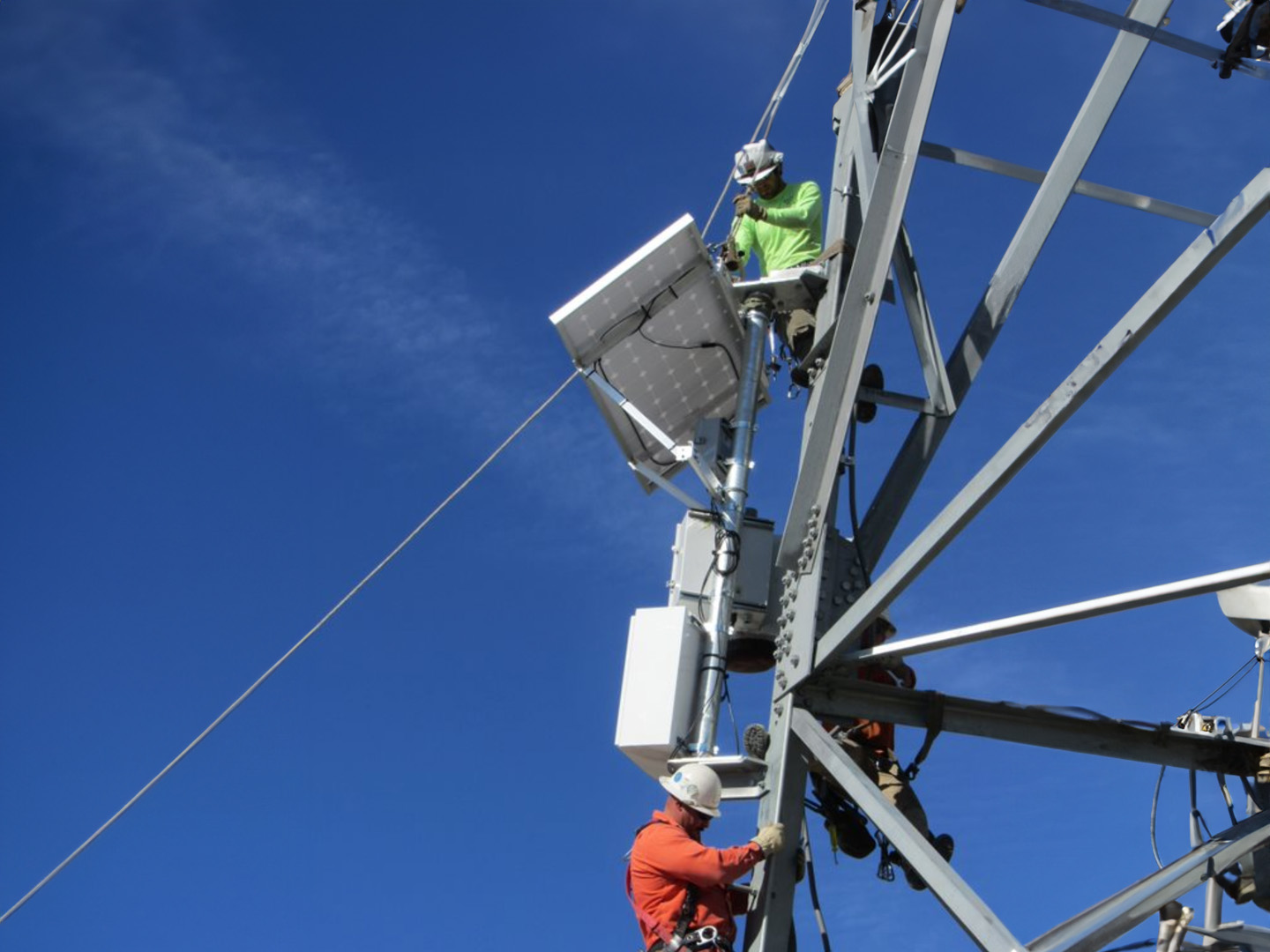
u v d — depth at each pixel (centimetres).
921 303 1121
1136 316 787
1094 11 1019
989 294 1116
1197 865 882
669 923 931
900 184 1045
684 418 1316
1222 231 745
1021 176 1116
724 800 1020
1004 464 848
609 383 1284
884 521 1098
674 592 1157
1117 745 1043
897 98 1072
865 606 961
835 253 1191
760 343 1236
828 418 1060
